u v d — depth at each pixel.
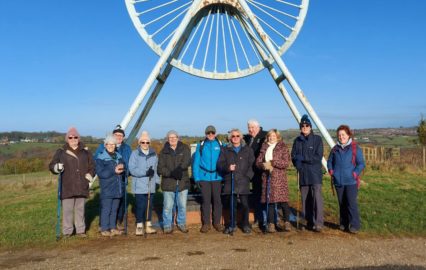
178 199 7.83
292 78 11.13
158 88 11.80
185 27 11.01
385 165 19.14
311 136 7.78
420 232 7.53
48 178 21.78
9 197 14.27
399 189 12.07
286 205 7.75
